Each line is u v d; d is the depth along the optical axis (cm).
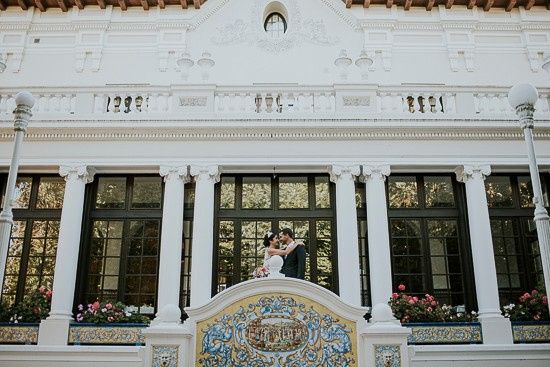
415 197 1350
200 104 1347
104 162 1298
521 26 1744
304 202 1344
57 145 1312
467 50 1723
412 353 692
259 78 1675
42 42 1739
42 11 1753
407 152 1312
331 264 1291
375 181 1289
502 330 1154
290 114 1318
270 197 1350
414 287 1273
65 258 1214
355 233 1245
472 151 1316
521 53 1736
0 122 1298
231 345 696
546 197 1367
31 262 1292
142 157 1304
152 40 1734
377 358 668
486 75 1703
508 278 1294
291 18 1734
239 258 1294
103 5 1745
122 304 1199
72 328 1159
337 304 713
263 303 714
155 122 1305
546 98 1394
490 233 1251
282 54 1703
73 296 1220
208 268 1225
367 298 1257
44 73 1705
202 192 1276
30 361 1029
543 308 1183
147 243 1308
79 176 1288
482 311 1191
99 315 1162
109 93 1375
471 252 1283
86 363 1016
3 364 1029
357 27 1736
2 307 1192
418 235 1314
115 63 1714
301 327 704
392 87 1370
